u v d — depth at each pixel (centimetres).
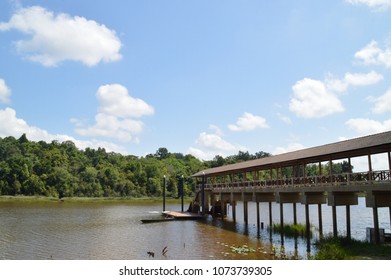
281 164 3525
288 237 3038
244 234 3269
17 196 10200
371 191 2269
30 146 15162
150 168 12769
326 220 4600
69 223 4225
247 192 3881
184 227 3822
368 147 2327
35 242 2895
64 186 10919
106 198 10719
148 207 7588
